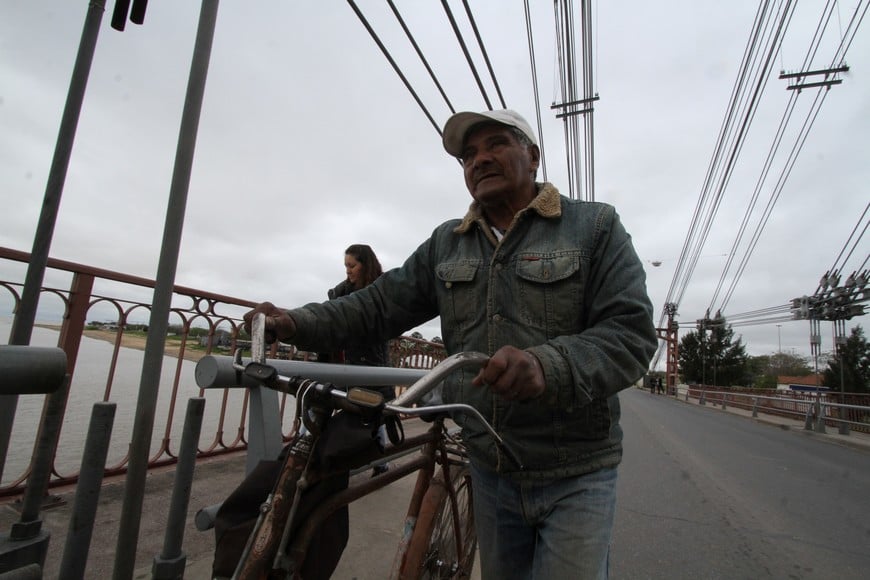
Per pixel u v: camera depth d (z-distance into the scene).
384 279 1.68
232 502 1.01
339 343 1.55
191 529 2.38
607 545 1.25
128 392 2.98
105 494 2.58
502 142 1.49
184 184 1.39
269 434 1.44
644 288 1.28
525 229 1.43
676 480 5.29
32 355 0.76
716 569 3.02
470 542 2.13
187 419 1.44
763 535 3.67
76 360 2.43
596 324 1.27
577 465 1.30
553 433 1.29
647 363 1.21
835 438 11.38
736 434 10.88
